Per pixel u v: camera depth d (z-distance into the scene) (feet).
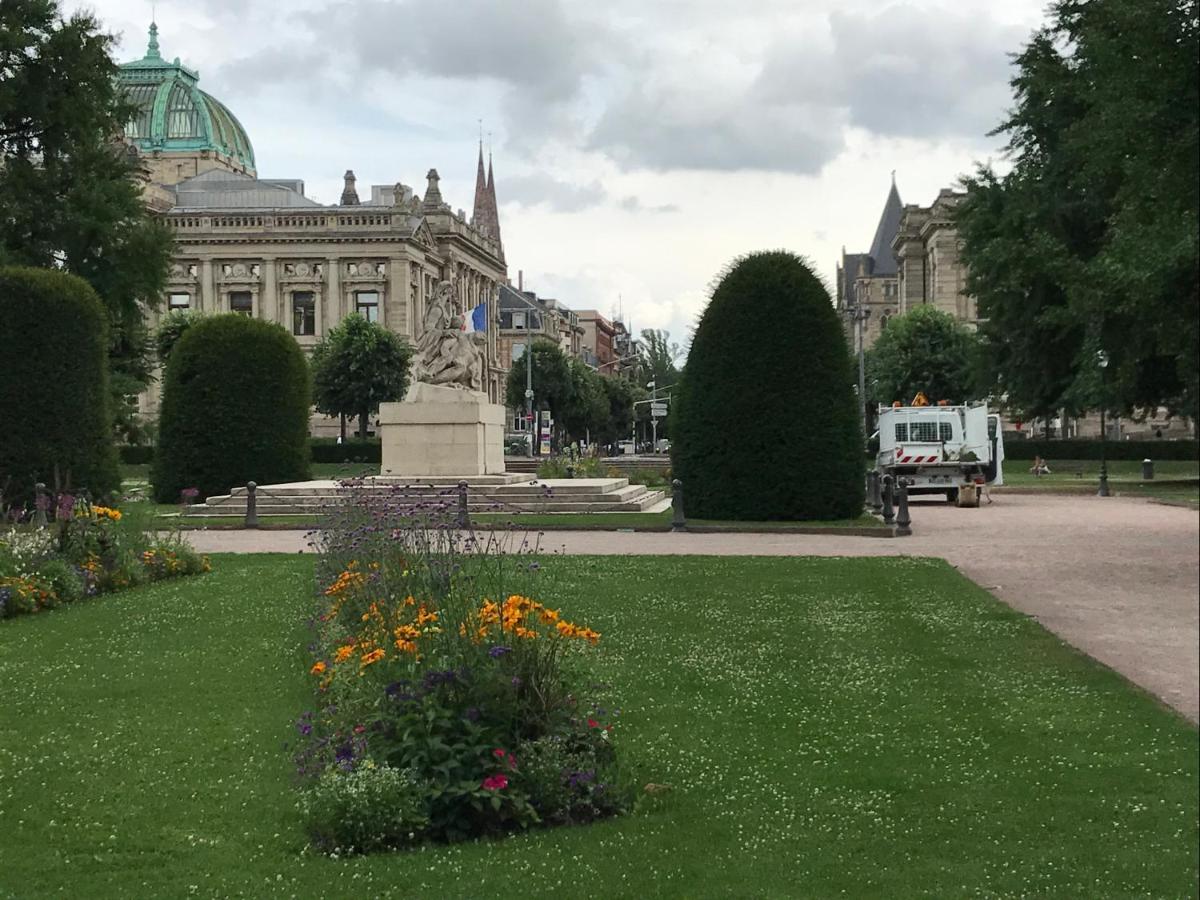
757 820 24.20
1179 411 166.09
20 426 97.35
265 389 124.67
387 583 36.58
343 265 346.74
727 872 21.49
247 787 26.58
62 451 98.53
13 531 60.90
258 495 110.73
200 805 25.45
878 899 20.33
